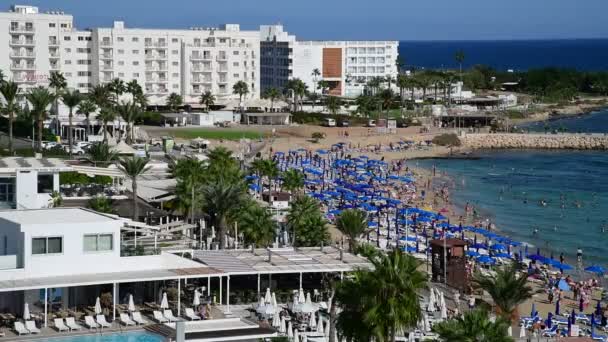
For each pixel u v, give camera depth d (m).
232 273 91.00
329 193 186.25
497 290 81.44
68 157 185.12
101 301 87.06
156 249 94.00
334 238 138.38
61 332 80.44
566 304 115.06
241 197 118.94
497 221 186.38
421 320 77.06
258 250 104.19
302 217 121.94
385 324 68.50
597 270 128.12
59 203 121.81
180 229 112.12
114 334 80.44
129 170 125.00
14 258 84.94
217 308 91.50
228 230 123.94
